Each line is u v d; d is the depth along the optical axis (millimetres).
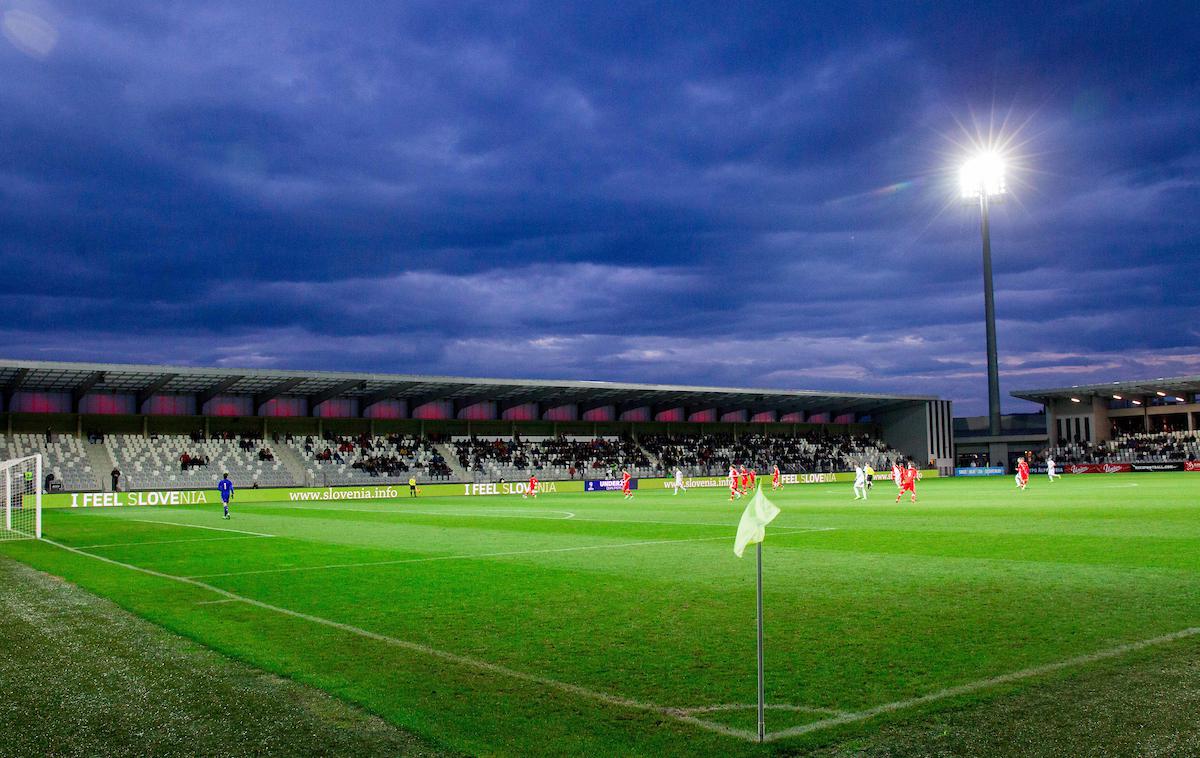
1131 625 9789
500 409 77812
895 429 96562
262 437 67688
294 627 10617
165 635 10250
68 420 60719
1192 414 92562
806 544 19312
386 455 69438
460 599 12547
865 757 5977
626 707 7168
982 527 22969
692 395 79312
